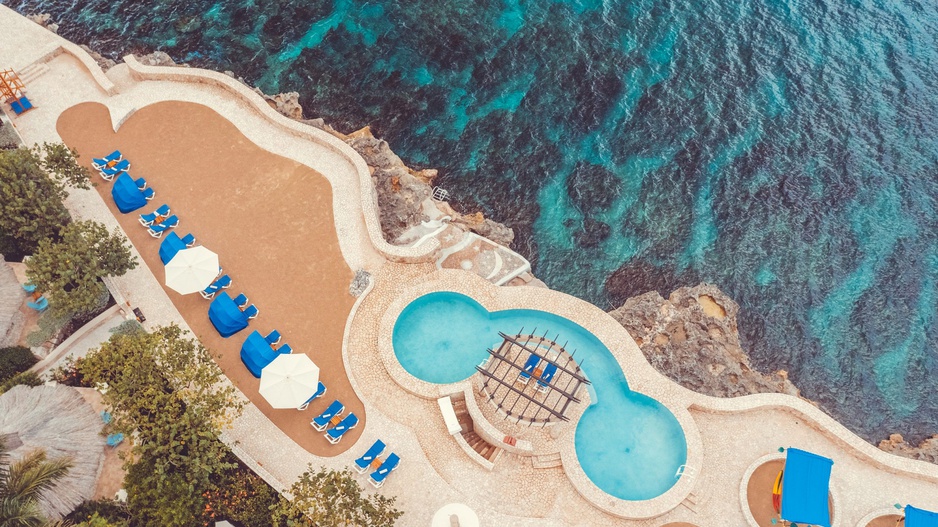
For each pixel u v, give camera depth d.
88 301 43.75
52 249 44.06
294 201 53.06
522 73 65.38
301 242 51.09
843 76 65.31
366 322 47.94
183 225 51.59
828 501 41.22
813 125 62.50
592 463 43.12
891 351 52.72
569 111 63.06
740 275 55.31
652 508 41.09
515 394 45.06
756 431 44.84
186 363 41.66
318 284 49.31
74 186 50.38
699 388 48.03
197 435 39.19
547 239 56.59
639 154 60.88
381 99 63.62
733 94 64.25
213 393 44.06
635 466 43.03
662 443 43.84
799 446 44.22
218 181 53.84
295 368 43.09
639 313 51.62
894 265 56.03
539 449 43.19
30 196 46.06
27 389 39.62
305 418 44.03
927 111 63.34
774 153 61.00
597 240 56.72
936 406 50.75
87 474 38.38
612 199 58.59
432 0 70.62
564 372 45.81
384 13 69.44
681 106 63.50
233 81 58.59
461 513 40.62
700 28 68.44
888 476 43.25
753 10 69.69
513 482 42.38
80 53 59.38
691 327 50.84
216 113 57.59
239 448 42.25
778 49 67.00
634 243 56.69
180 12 69.12
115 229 47.28
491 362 46.22
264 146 55.91
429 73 65.31
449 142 61.12
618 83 64.81
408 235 53.88
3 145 53.47
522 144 61.12
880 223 57.84
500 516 41.12
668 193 58.97
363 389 45.22
